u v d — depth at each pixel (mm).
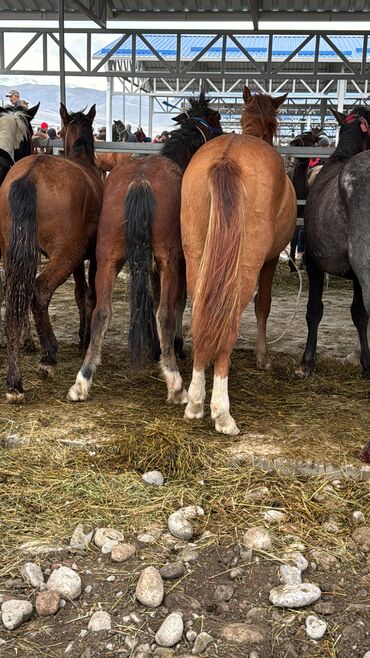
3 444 3562
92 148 5176
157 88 20734
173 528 2781
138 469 3316
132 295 3645
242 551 2658
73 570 2525
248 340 5895
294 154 6957
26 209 3729
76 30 12820
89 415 3867
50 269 4102
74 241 4102
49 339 4426
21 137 5098
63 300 7613
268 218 3428
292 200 3939
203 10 12742
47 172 3945
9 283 3781
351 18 12461
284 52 16172
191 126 4676
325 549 2707
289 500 3057
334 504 3059
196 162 3471
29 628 2240
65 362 4965
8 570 2527
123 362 5035
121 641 2170
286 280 9359
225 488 3137
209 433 3623
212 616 2301
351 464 3312
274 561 2607
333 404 4184
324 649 2152
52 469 3291
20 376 4039
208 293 3195
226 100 20344
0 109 5391
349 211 3564
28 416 3830
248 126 4695
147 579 2383
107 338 5824
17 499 3010
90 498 3031
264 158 3457
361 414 4012
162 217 3715
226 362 3488
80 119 5184
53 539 2734
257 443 3531
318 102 22141
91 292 5039
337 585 2486
